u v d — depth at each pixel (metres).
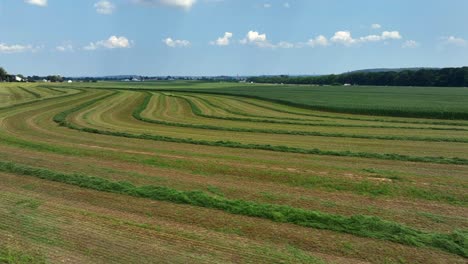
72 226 11.10
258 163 19.95
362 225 11.36
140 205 13.23
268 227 11.31
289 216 12.02
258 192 14.84
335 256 9.61
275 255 9.48
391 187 15.56
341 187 15.85
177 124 37.66
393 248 10.06
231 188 15.38
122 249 9.66
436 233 10.97
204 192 14.77
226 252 9.61
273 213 12.16
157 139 28.70
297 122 39.06
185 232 10.82
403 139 28.59
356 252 9.82
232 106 58.81
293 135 31.09
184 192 14.29
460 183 16.16
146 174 17.78
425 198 14.61
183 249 9.73
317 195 14.86
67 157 21.72
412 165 20.00
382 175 17.44
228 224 11.53
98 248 9.70
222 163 19.61
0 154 22.27
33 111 49.03
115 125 37.72
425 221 12.09
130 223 11.39
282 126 36.69
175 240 10.26
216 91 103.94
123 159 21.05
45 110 50.44
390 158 21.62
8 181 16.22
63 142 27.30
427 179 16.86
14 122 38.72
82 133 32.09
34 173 17.28
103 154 22.25
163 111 51.22
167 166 19.47
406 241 10.38
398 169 19.06
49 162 20.12
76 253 9.42
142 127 36.34
